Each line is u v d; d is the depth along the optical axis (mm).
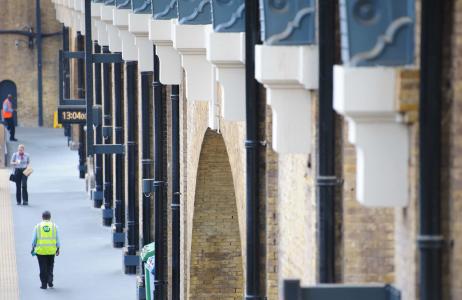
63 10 108188
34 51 142875
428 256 14930
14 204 84375
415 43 15320
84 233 71938
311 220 20969
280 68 19516
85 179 98188
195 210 41812
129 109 58156
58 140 133625
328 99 18797
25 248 64875
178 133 44719
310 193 21047
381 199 15656
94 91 76500
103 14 50625
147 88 52500
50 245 53156
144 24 43125
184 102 44500
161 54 37375
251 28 23766
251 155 25219
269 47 19484
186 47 31016
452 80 14672
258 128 25125
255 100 24766
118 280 56438
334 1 18703
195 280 42938
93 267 60000
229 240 42469
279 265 25859
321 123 18859
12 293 52125
